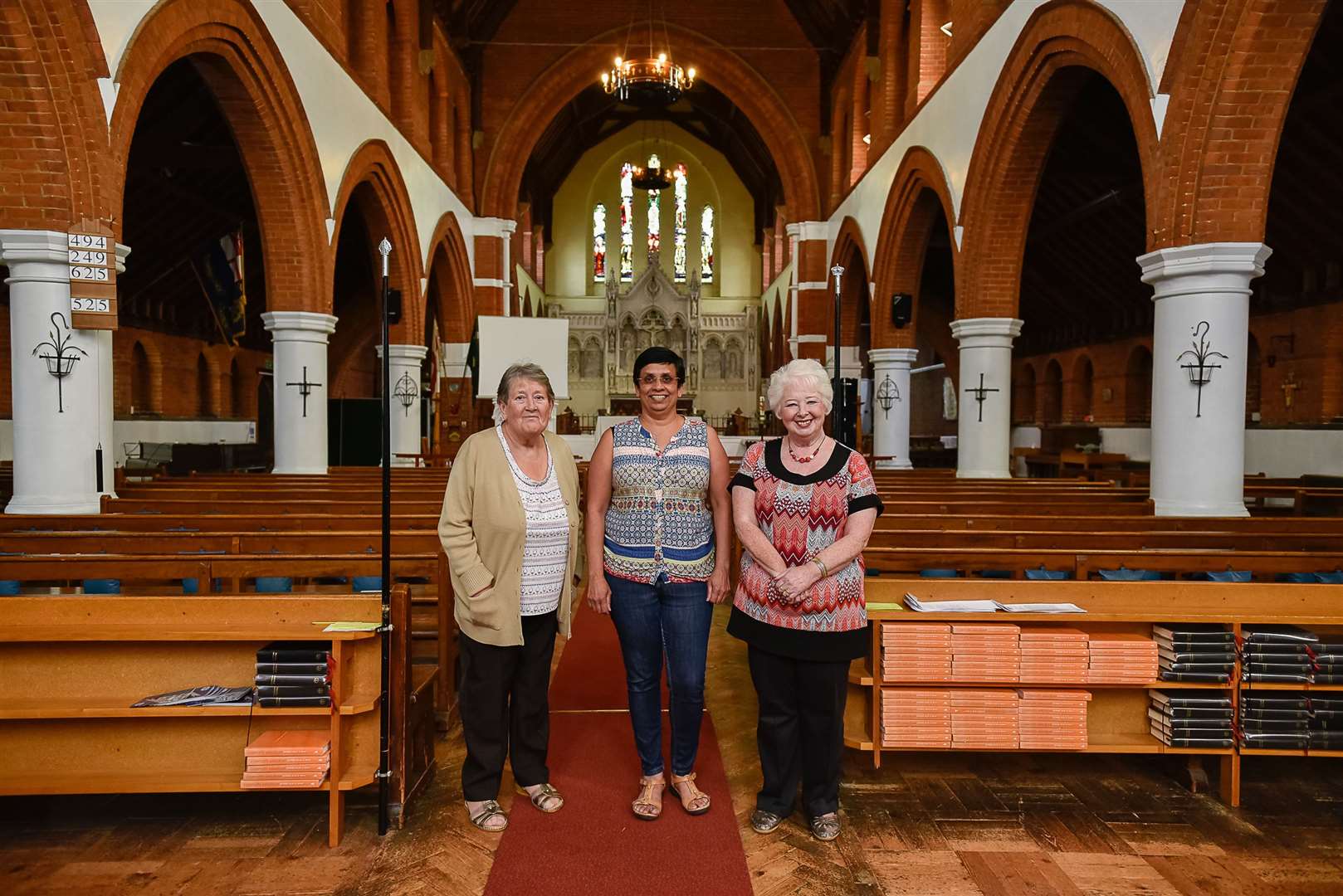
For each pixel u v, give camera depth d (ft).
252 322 57.11
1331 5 24.75
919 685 10.48
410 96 41.45
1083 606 10.86
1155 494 18.92
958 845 9.20
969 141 30.14
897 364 41.37
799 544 8.73
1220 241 17.76
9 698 9.69
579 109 71.77
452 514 9.08
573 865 8.68
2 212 17.38
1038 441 57.41
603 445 9.57
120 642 9.82
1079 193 42.55
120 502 17.66
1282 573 12.90
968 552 12.50
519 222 72.33
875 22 44.19
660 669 9.70
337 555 11.51
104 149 18.01
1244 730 10.05
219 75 24.43
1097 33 21.20
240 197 43.86
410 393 42.19
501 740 9.50
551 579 9.46
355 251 57.41
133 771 9.77
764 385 87.66
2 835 9.34
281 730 9.78
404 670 9.70
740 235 93.09
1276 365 40.27
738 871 8.59
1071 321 59.67
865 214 46.19
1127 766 11.28
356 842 9.23
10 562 11.03
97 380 18.33
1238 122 17.44
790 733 9.38
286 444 29.99
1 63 16.72
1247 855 9.04
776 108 56.80
